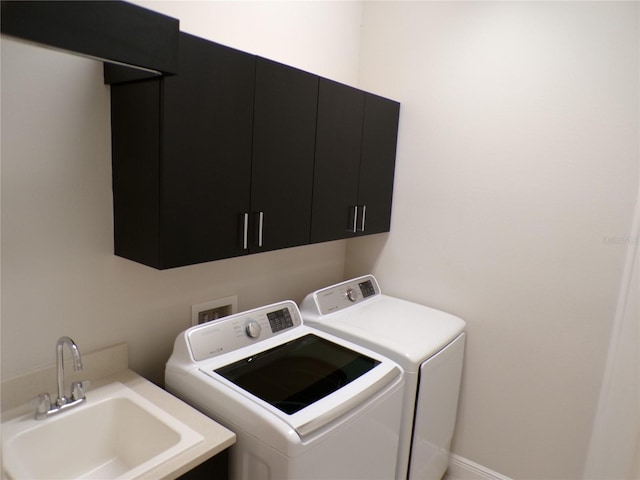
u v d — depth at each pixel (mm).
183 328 1764
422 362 1691
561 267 1910
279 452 1138
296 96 1637
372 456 1474
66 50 830
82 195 1376
